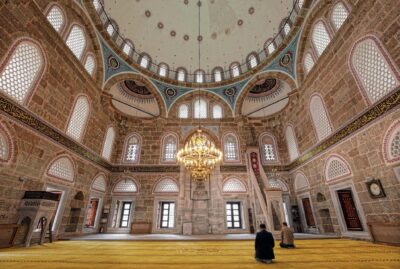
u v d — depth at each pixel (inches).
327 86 353.7
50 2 309.6
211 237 362.0
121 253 206.7
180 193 486.9
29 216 249.8
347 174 305.7
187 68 624.4
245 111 618.8
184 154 321.4
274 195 375.6
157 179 511.5
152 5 559.5
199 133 340.8
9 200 239.8
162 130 569.0
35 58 278.5
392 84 239.3
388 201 239.5
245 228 463.2
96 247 250.2
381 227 244.4
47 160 301.1
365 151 273.3
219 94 597.3
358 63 285.4
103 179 478.3
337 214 332.8
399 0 229.0
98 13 447.8
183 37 612.1
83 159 394.6
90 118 420.8
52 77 309.7
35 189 278.5
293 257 181.5
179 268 142.5
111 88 538.0
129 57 506.9
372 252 199.2
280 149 546.3
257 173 505.7
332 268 138.8
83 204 395.9
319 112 383.2
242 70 591.8
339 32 317.7
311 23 398.3
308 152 417.7
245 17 577.3
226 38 612.4
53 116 313.9
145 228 451.2
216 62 625.9
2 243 225.1
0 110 229.1
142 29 567.2
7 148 239.3
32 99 274.4
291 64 472.4
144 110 609.9
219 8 587.8
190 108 601.3
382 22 247.6
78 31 384.5
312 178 407.2
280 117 566.6
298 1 446.9
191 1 583.5
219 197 486.6
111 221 467.5
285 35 495.8
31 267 141.6
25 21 261.3
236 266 148.3
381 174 249.1
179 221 461.1
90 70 430.0
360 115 280.2
